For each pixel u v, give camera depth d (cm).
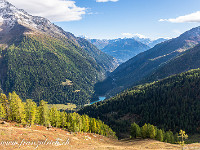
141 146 6350
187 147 5369
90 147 5544
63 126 8394
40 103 7575
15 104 6675
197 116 12400
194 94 15575
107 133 10719
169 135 8588
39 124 7544
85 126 9256
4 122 5972
